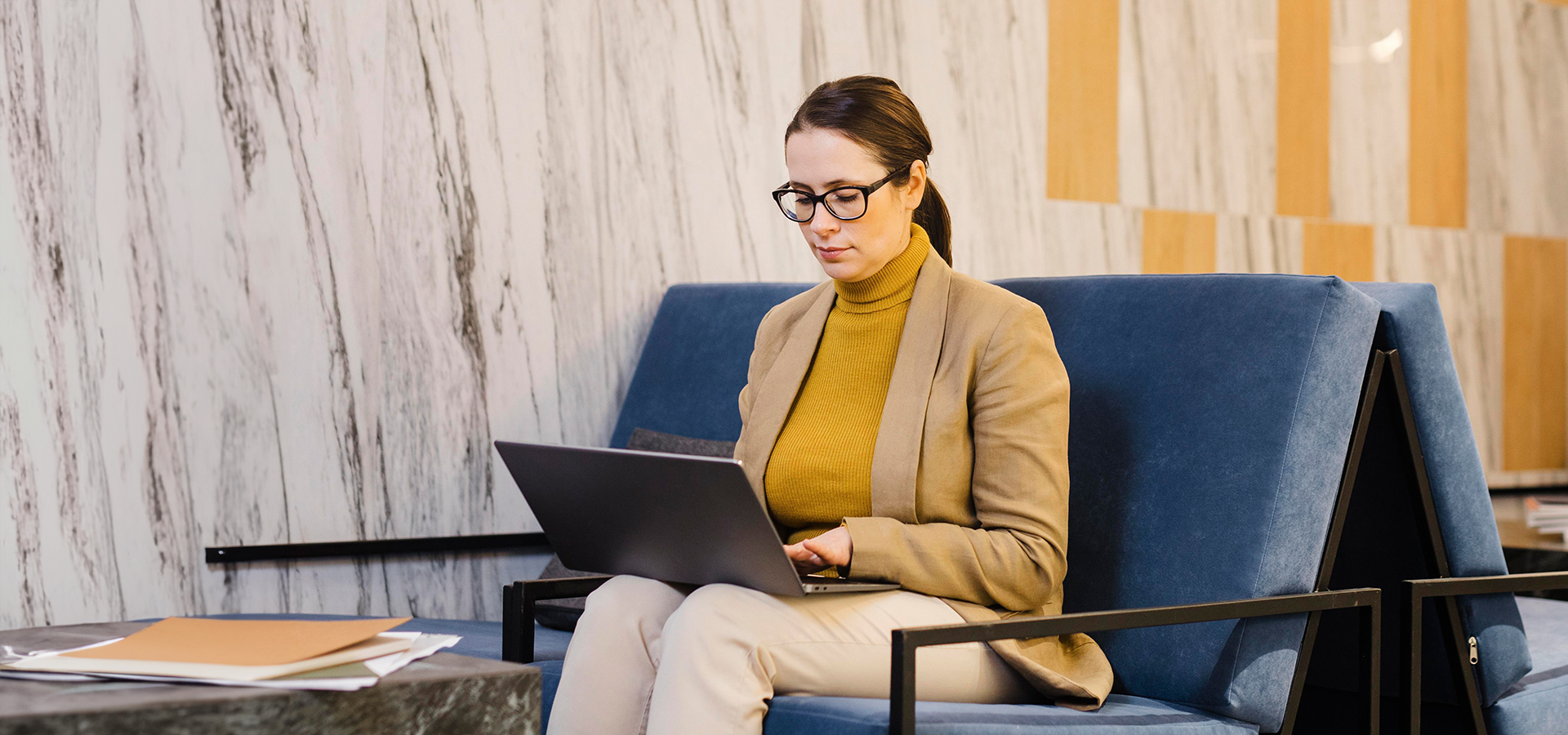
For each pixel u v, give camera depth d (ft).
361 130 8.94
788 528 5.90
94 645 4.31
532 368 9.52
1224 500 5.65
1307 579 5.62
